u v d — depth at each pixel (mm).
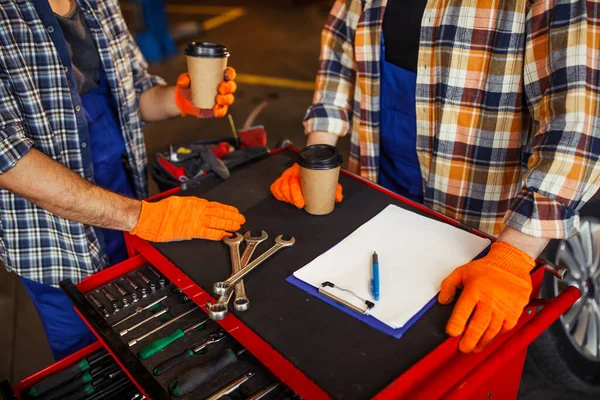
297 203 1135
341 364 766
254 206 1178
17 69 1123
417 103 1245
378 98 1350
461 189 1263
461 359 813
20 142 1021
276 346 802
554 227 931
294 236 1065
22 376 1986
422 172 1330
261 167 1349
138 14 4777
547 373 1901
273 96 4121
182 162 1750
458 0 1109
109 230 1483
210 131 3637
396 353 783
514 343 851
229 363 902
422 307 867
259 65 4746
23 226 1255
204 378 863
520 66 1076
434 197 1317
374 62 1312
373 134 1396
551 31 970
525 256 928
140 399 1038
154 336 958
